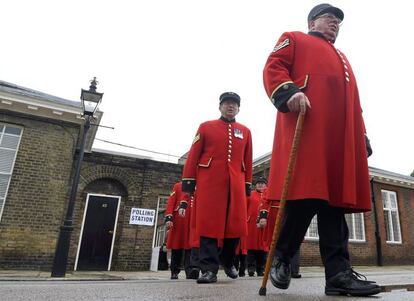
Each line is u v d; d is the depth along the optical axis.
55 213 9.15
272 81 1.87
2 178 9.06
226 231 3.26
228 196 3.34
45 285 2.01
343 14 2.22
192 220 3.42
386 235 14.18
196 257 4.13
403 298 1.61
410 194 15.29
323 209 1.89
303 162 1.75
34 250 8.71
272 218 5.60
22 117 9.48
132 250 10.45
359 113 1.97
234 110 3.69
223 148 3.47
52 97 10.58
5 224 8.62
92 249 10.28
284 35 2.07
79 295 1.61
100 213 10.62
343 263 1.81
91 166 10.65
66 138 9.78
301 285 2.36
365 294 1.68
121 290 1.81
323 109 1.83
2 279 5.64
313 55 1.97
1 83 10.77
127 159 11.07
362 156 1.88
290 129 1.87
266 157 13.48
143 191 11.01
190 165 3.50
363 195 1.82
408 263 14.13
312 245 12.05
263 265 6.99
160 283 2.38
